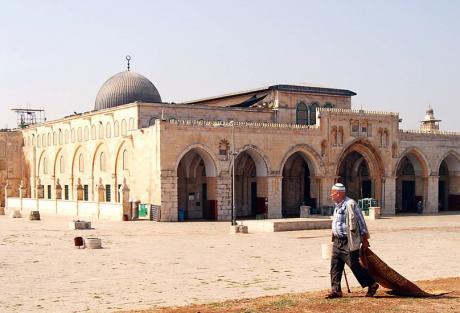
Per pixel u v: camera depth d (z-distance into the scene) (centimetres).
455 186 8144
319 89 7719
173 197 6016
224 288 2153
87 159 7706
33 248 3512
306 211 6738
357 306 1534
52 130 8612
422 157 7762
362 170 7806
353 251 1641
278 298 1772
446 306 1528
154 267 2719
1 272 2581
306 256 3119
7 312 1777
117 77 7981
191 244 3766
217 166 6303
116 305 1859
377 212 6494
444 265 2766
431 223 5794
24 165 9506
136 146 6512
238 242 3891
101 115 7362
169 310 1656
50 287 2206
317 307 1536
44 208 7538
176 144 6066
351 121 7225
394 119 7531
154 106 6700
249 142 6531
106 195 7262
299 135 6869
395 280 1670
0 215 6950
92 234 4478
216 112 7106
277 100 7494
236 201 7131
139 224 5522
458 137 8075
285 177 7512
